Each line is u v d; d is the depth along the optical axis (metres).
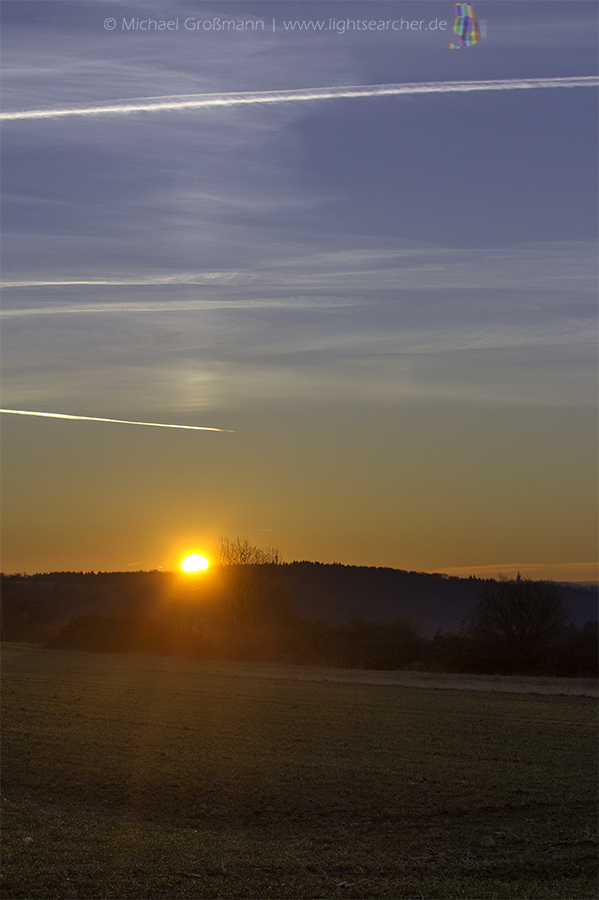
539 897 9.41
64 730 21.12
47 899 8.71
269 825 12.98
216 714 25.12
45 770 16.34
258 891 9.33
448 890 9.58
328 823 13.04
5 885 9.02
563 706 28.17
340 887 9.59
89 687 33.00
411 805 14.02
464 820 13.15
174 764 17.02
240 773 16.23
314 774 16.17
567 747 19.64
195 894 9.12
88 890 9.05
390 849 11.48
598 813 13.48
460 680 38.50
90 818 12.94
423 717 24.89
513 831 12.47
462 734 21.53
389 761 17.61
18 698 28.38
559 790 15.02
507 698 30.70
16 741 19.30
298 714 25.36
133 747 18.91
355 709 26.83
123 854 10.52
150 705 27.19
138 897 8.94
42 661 48.59
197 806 14.03
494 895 9.42
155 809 13.88
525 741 20.47
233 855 10.82
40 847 10.58
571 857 11.06
